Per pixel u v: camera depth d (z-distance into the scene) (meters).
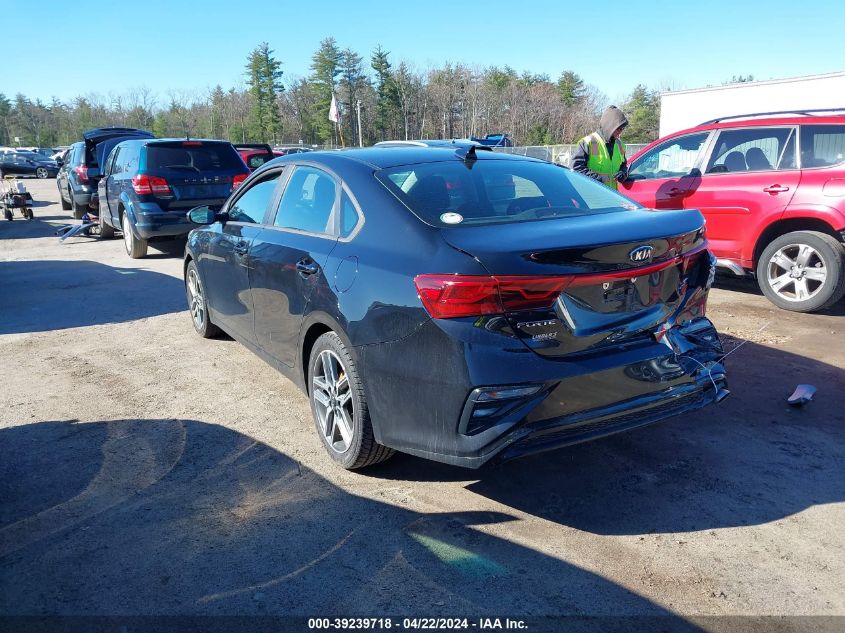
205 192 9.82
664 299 3.10
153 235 9.57
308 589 2.59
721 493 3.22
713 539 2.86
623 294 2.92
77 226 12.77
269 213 4.32
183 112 92.25
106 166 11.73
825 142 6.00
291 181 4.16
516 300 2.68
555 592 2.55
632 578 2.62
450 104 89.44
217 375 5.03
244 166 10.32
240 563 2.76
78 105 94.00
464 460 2.79
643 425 3.03
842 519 2.99
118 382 4.92
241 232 4.55
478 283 2.65
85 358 5.50
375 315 3.03
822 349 5.21
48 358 5.52
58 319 6.77
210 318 5.56
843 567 2.66
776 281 6.36
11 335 6.24
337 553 2.81
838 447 3.66
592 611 2.45
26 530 3.02
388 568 2.71
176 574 2.69
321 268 3.45
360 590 2.58
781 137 6.27
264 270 4.10
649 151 7.54
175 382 4.90
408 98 88.00
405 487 3.35
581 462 3.56
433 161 3.68
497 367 2.68
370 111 87.25
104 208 11.91
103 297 7.70
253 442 3.89
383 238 3.16
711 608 2.45
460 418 2.76
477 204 3.30
